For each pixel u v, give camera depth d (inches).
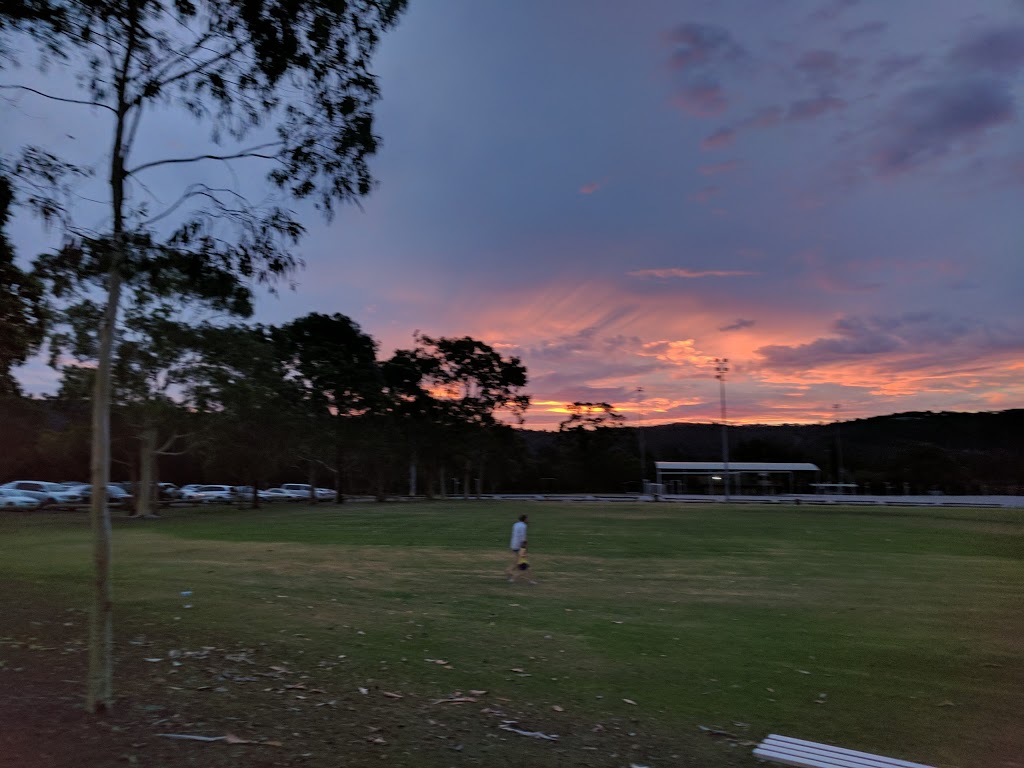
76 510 1975.9
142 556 819.4
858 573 715.4
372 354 2746.1
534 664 349.4
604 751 231.3
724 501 2871.6
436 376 2952.8
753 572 718.5
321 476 3671.3
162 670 311.4
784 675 337.4
